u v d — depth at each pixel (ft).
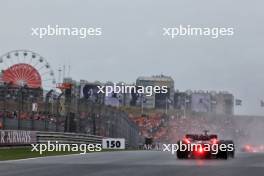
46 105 322.75
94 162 170.91
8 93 304.91
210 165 159.74
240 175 125.49
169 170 138.21
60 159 187.52
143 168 144.56
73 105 348.79
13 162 167.43
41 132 301.02
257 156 228.43
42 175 120.88
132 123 510.58
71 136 333.21
